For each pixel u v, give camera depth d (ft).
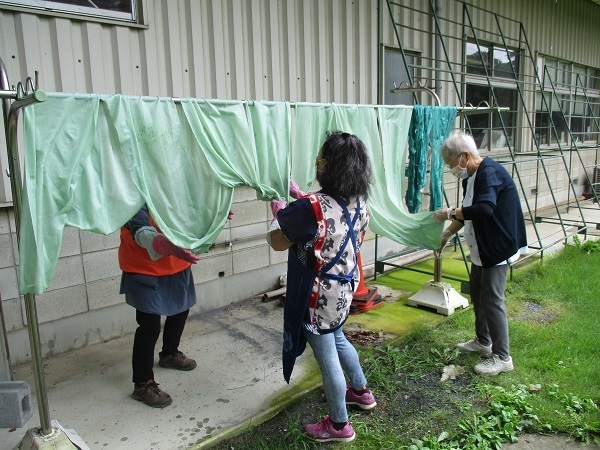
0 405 7.76
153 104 7.66
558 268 17.78
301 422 8.92
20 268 6.45
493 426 8.77
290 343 7.79
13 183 6.41
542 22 28.35
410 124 12.80
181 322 10.37
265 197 9.35
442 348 11.75
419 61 20.16
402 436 8.55
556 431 8.75
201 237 8.48
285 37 14.93
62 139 6.72
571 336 12.24
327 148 7.41
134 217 8.52
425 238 12.51
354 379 8.95
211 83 13.32
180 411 9.12
